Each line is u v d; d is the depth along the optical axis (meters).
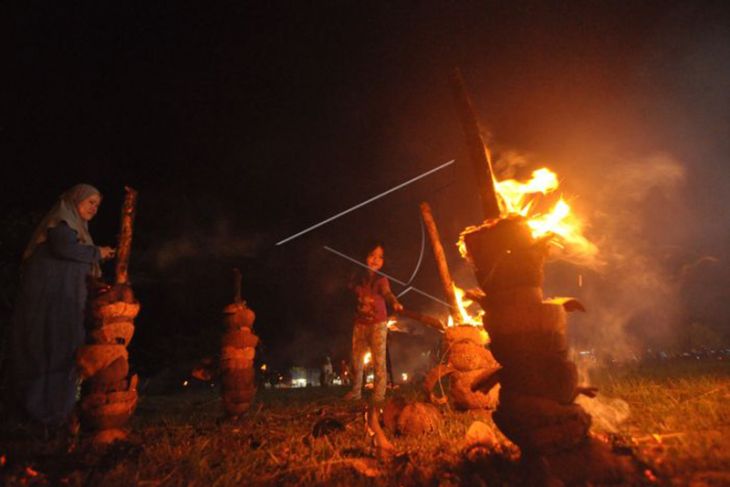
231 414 5.22
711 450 2.86
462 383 4.99
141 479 3.16
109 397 3.98
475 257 2.91
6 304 9.02
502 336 2.76
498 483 2.62
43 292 5.15
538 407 2.64
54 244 5.21
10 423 4.90
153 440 4.23
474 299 2.93
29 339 5.04
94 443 3.81
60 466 3.37
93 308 4.07
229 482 3.05
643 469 2.63
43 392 4.93
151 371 15.27
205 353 15.05
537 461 2.61
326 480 3.03
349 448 3.78
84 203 5.58
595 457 2.63
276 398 8.73
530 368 2.69
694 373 7.45
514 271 2.78
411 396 6.82
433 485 2.79
